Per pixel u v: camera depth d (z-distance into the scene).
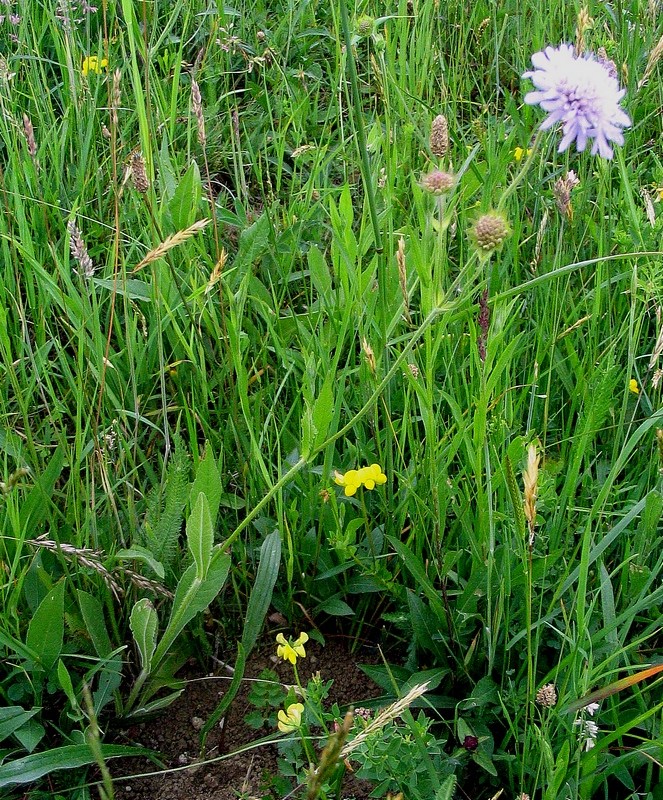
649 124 0.82
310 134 0.81
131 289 0.55
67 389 0.57
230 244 0.68
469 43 0.93
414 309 0.61
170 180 0.57
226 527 0.50
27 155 0.64
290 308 0.58
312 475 0.50
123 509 0.49
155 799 0.43
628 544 0.47
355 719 0.41
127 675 0.46
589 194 0.68
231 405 0.52
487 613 0.44
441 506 0.46
